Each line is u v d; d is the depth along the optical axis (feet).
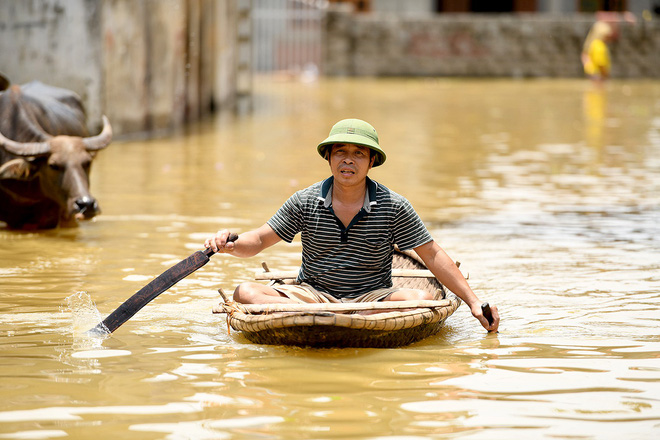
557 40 232.94
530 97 174.19
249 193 70.79
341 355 33.76
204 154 92.73
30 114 57.77
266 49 224.53
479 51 233.35
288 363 32.73
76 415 27.78
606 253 52.16
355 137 34.68
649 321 38.73
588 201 69.46
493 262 49.85
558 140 109.81
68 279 45.42
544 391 30.07
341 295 36.45
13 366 32.30
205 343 35.27
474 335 36.81
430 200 69.46
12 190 57.26
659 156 95.91
